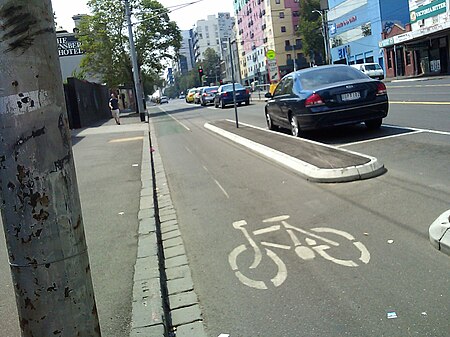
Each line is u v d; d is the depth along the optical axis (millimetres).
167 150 13930
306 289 3934
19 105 1921
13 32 1895
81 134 21953
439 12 43125
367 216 5465
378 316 3398
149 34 42969
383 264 4211
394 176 6941
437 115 12281
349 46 68375
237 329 3457
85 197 8078
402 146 9008
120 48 42938
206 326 3559
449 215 4754
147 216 6426
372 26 60906
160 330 3346
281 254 4738
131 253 5055
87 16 42594
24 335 2059
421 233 4773
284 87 12523
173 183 8766
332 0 72438
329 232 5145
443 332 3117
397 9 58875
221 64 83500
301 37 90562
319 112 10367
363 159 7531
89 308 2131
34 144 1950
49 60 1995
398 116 13094
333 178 7043
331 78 11156
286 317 3535
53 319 2025
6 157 1942
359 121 10508
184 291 4180
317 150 8945
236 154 11164
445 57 42688
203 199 7273
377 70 47094
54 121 2004
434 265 4074
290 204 6344
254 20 107188
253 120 19406
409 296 3615
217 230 5711
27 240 1976
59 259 2016
